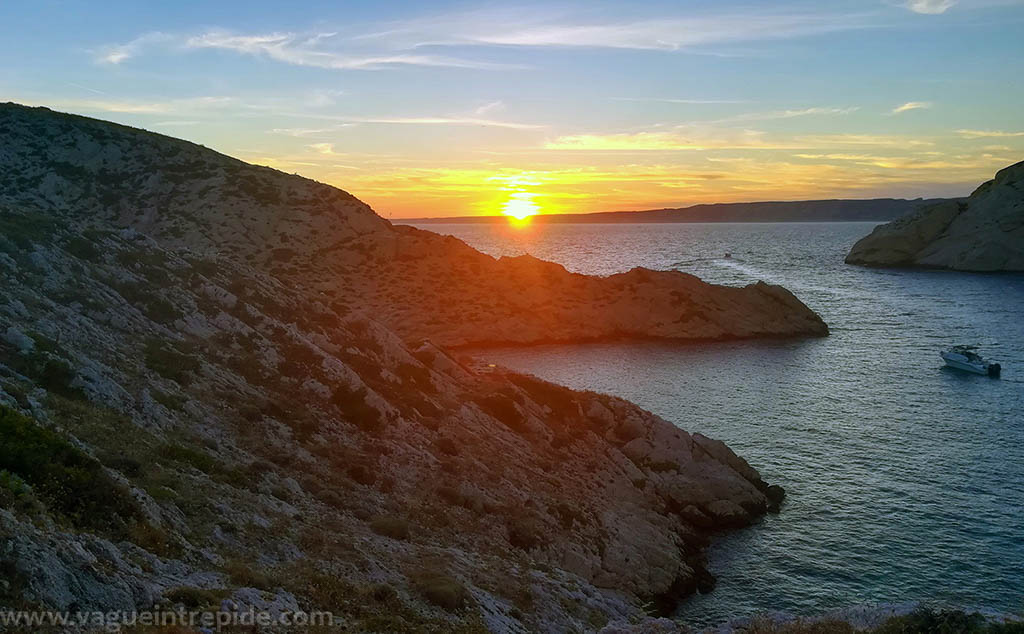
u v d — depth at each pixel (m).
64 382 23.31
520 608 22.89
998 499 43.72
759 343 92.50
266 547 19.31
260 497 22.22
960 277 156.88
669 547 36.94
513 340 92.06
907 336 94.56
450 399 42.59
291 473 26.14
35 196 87.38
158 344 31.05
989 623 18.34
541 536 31.34
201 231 89.50
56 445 16.52
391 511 27.09
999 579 35.19
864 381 71.69
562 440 43.84
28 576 11.71
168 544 16.50
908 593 34.28
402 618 17.44
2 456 15.45
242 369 33.06
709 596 34.41
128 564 14.41
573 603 25.66
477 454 36.81
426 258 101.12
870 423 58.28
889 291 136.00
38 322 27.03
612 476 42.34
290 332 38.09
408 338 87.44
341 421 33.03
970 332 96.00
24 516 13.48
